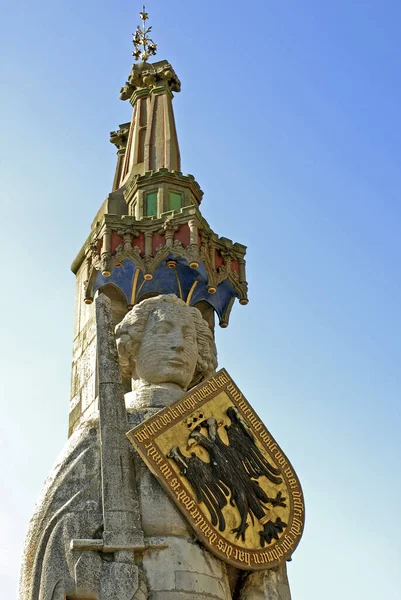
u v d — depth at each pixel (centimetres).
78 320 1490
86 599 1059
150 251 1373
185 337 1257
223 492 1145
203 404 1197
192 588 1077
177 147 1540
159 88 1591
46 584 1070
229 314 1449
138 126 1572
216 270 1409
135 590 1052
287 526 1167
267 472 1190
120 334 1263
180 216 1377
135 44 1661
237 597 1138
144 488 1120
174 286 1423
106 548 1070
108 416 1145
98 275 1404
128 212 1479
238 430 1203
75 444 1170
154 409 1195
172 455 1136
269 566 1134
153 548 1085
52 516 1116
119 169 1612
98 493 1125
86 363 1420
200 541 1112
